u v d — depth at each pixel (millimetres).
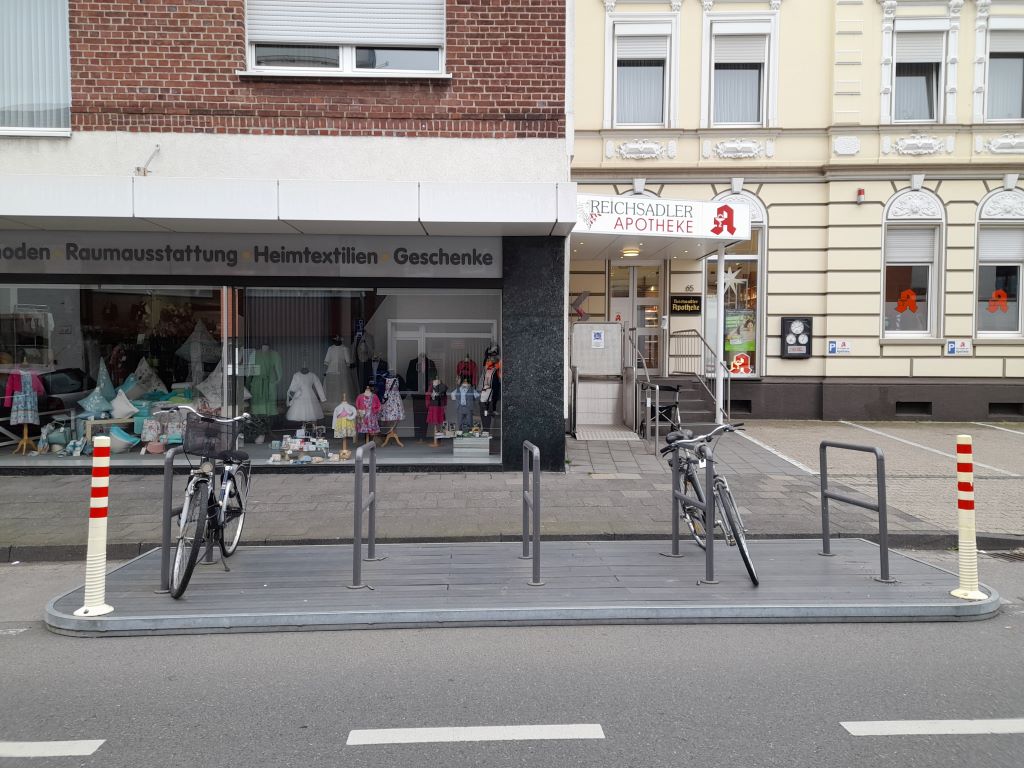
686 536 7602
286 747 3652
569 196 9477
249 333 10867
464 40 10219
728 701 4152
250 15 10125
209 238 10469
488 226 9812
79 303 10758
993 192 16094
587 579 6199
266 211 9273
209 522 6152
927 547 7668
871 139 16047
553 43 10281
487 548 7188
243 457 6684
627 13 16047
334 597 5727
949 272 16203
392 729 3830
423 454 10930
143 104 9953
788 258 16281
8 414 10883
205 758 3555
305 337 10891
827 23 16062
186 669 4633
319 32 10188
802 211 16219
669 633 5262
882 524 6172
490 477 10297
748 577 6266
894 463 11477
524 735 3762
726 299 16688
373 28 10242
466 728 3836
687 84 16109
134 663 4730
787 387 16375
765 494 9375
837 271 16188
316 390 10945
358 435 10969
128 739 3742
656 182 16219
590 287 16562
